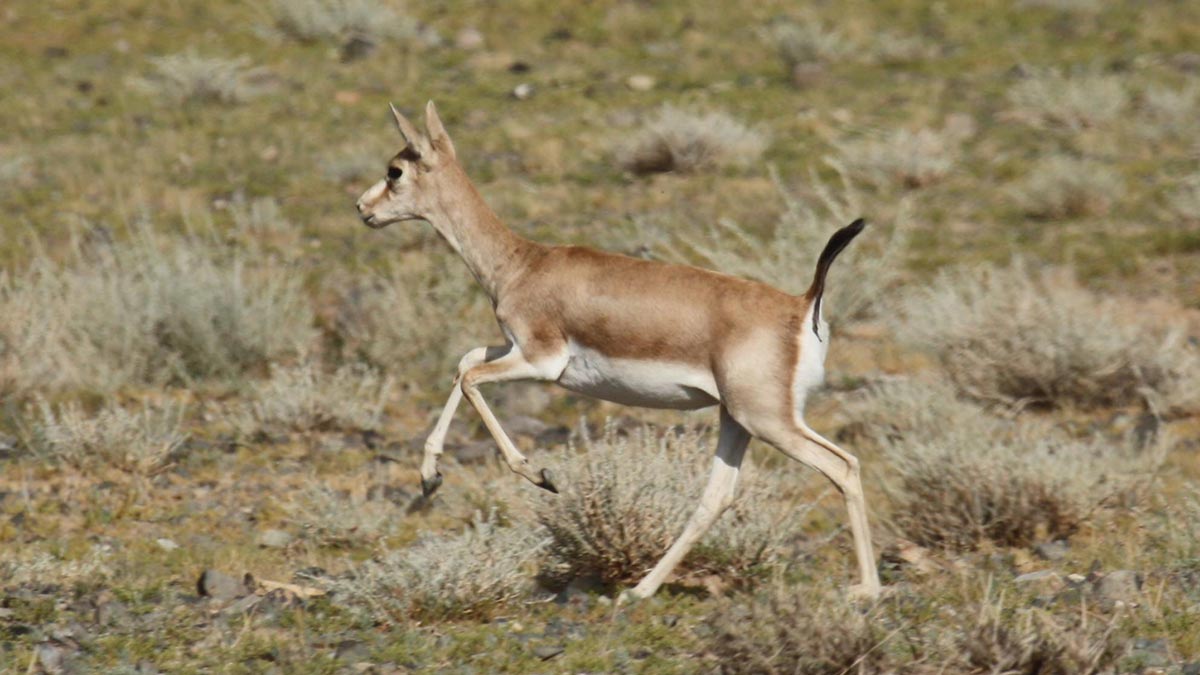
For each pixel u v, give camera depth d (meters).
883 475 38.03
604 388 28.72
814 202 66.56
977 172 70.94
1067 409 45.47
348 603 28.53
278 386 44.09
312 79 86.38
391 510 36.53
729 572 30.30
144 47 91.44
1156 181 68.75
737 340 27.14
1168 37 92.12
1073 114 78.00
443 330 51.41
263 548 34.28
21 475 39.00
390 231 62.56
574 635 26.70
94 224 63.50
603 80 86.69
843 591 27.02
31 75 85.62
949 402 42.97
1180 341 49.56
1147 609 26.38
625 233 62.47
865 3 101.88
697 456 33.47
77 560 31.69
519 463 28.95
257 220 63.53
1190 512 32.19
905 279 57.84
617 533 30.12
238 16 97.50
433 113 31.16
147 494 38.06
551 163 72.62
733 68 89.88
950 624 25.62
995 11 99.81
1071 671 23.28
